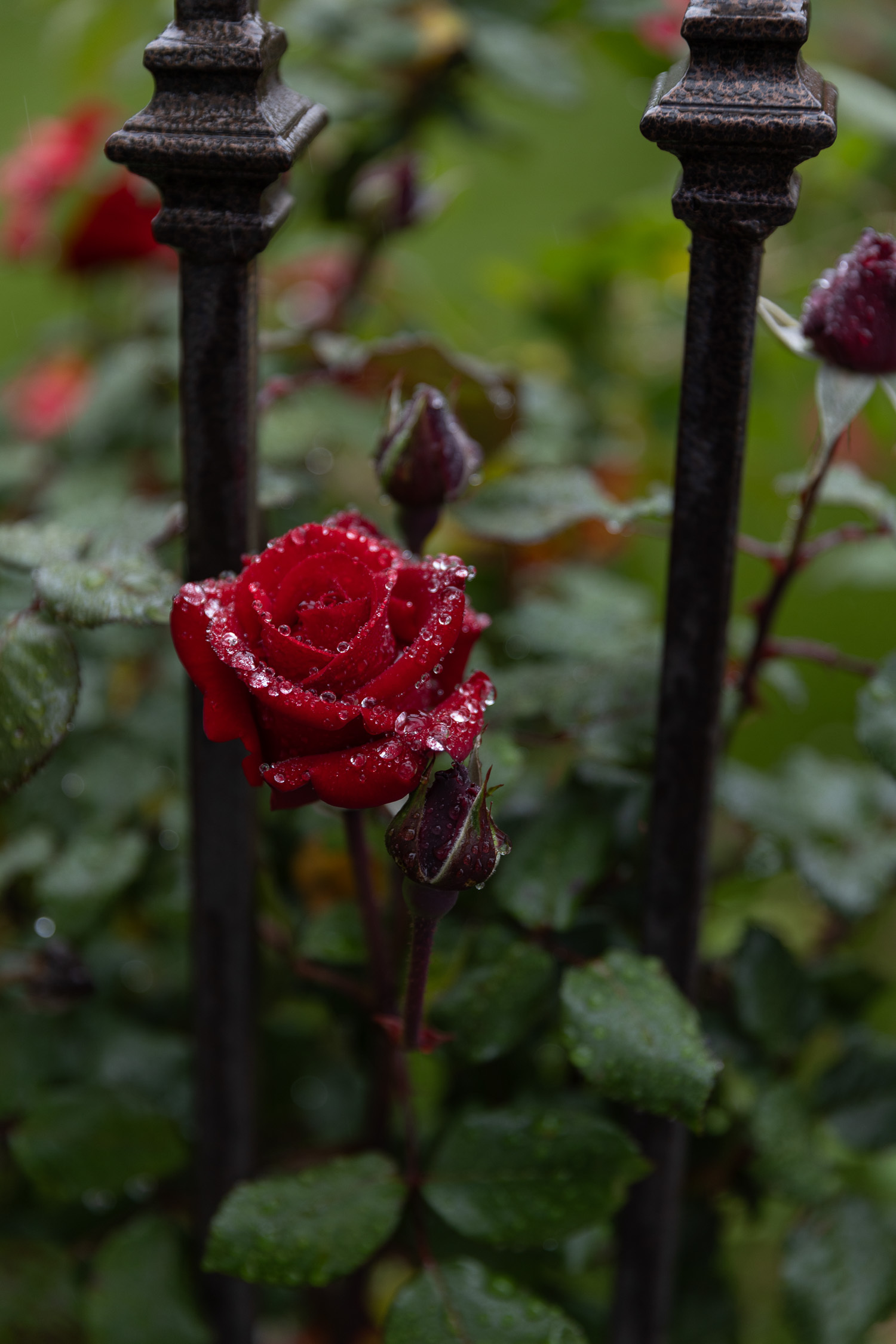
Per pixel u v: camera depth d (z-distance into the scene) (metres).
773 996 0.86
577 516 0.85
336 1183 0.80
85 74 1.25
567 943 0.85
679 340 1.20
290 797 0.73
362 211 1.00
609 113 2.51
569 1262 0.88
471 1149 0.81
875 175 1.19
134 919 0.97
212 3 0.74
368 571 0.72
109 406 1.09
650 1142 0.83
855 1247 0.85
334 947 0.84
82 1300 0.87
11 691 0.77
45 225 1.08
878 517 0.84
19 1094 0.89
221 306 0.76
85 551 0.81
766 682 0.94
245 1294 0.86
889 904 0.97
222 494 0.77
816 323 0.77
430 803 0.71
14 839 0.94
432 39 0.98
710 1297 0.90
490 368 0.89
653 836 0.80
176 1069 0.91
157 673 1.01
